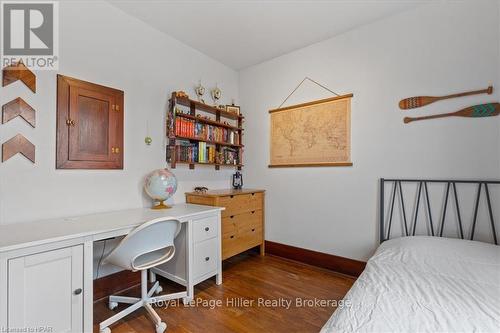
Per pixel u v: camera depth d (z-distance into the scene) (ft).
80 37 6.19
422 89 6.78
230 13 7.18
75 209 6.08
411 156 6.92
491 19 5.88
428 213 6.64
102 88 6.57
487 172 5.90
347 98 8.08
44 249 4.05
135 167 7.34
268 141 10.18
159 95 8.04
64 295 4.28
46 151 5.61
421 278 4.12
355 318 3.08
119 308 6.07
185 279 6.50
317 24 7.72
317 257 8.70
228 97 10.79
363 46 7.79
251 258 9.57
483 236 5.93
